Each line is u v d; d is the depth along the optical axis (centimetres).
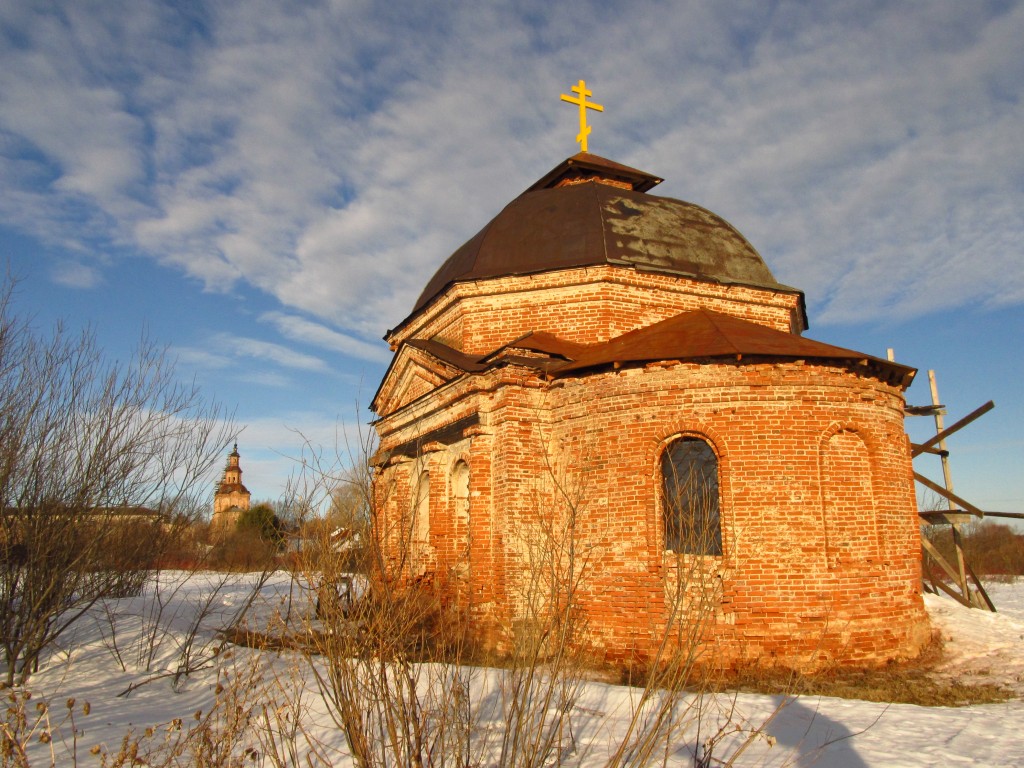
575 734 780
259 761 692
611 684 1081
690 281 1717
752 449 1259
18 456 1085
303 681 730
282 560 780
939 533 3622
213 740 704
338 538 636
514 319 1709
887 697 1066
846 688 1109
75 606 1178
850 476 1287
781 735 818
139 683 1046
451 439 1585
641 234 1761
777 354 1266
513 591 1320
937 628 1440
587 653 1195
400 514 796
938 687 1124
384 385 1975
